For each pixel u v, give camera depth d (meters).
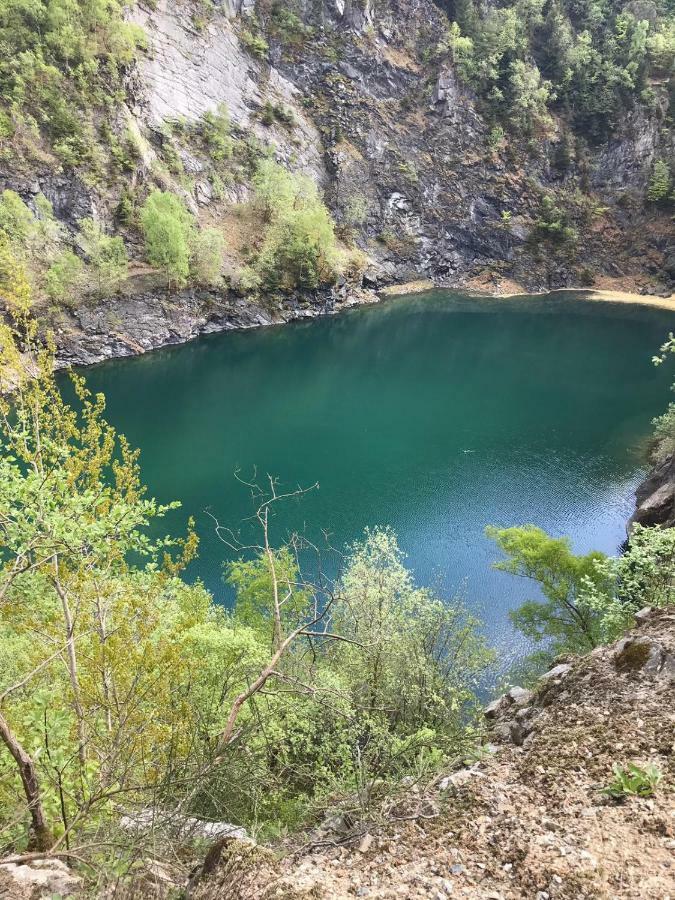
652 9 129.75
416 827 5.95
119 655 6.49
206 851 6.50
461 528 36.84
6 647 9.07
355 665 16.64
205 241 82.06
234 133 103.31
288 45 114.06
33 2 72.94
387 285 115.75
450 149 120.75
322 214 94.38
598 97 122.50
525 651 25.58
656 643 8.83
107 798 6.09
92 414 8.04
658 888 4.58
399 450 50.62
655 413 58.88
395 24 120.50
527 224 120.62
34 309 65.19
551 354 81.88
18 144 70.31
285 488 42.94
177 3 99.56
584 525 37.56
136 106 88.06
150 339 75.44
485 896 4.86
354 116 116.88
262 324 89.56
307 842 6.81
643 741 6.70
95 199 75.44
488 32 120.62
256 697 11.35
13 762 6.59
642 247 120.12
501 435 54.16
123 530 7.87
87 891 5.21
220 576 30.97
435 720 16.38
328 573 30.19
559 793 6.09
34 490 7.30
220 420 58.09
